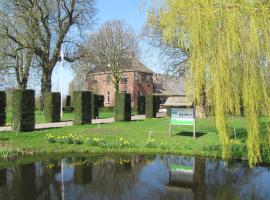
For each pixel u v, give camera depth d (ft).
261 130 27.55
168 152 49.06
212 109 28.63
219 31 26.55
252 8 26.02
